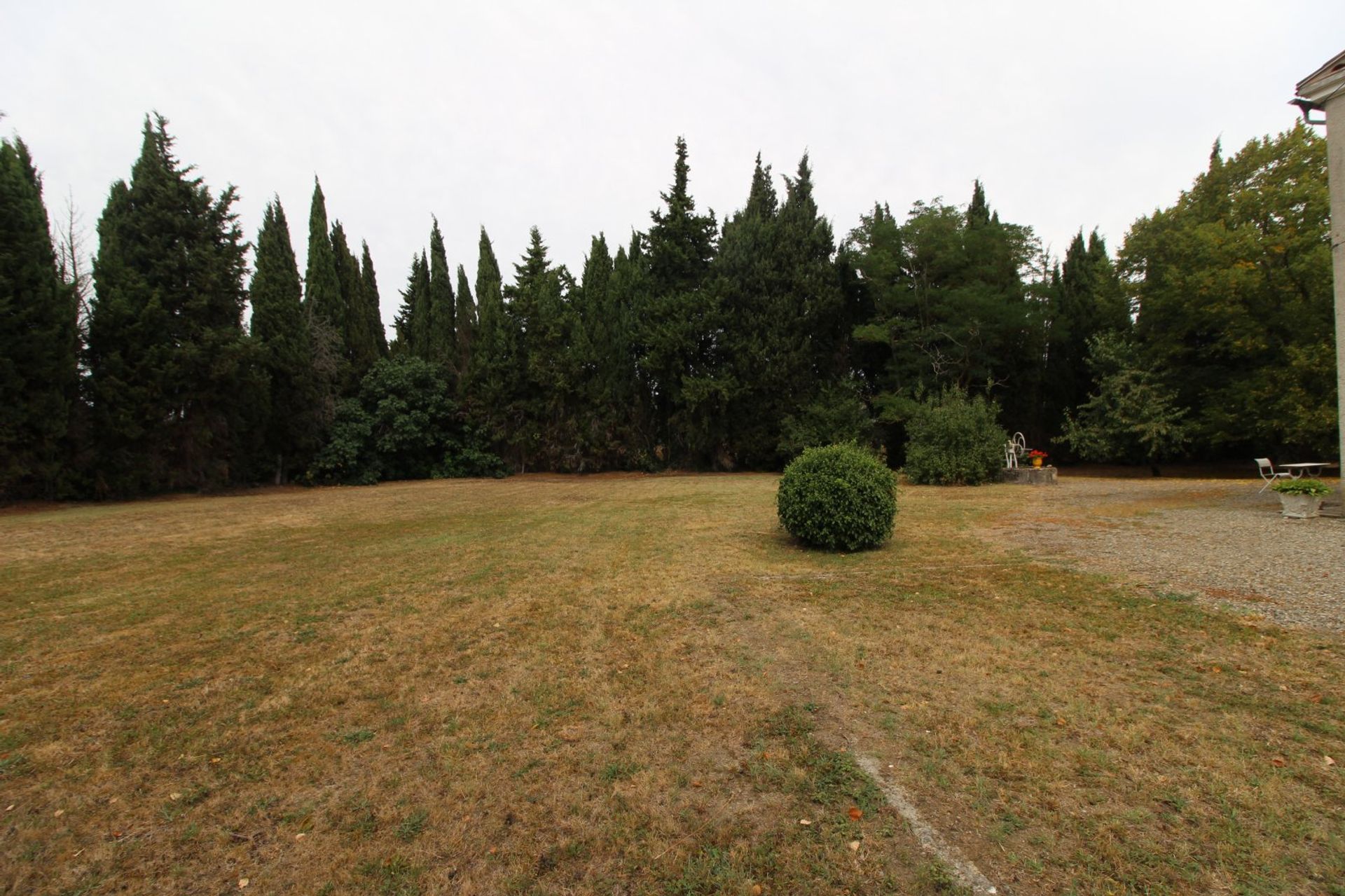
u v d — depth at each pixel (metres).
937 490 15.21
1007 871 2.20
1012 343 25.19
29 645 4.95
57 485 17.12
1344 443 8.48
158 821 2.67
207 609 5.95
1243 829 2.34
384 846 2.47
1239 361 19.39
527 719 3.52
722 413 25.72
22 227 16.30
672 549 8.40
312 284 27.19
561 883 2.24
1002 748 2.99
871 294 25.97
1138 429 19.52
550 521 11.95
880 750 3.03
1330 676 3.57
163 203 19.81
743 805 2.66
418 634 5.06
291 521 12.75
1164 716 3.23
